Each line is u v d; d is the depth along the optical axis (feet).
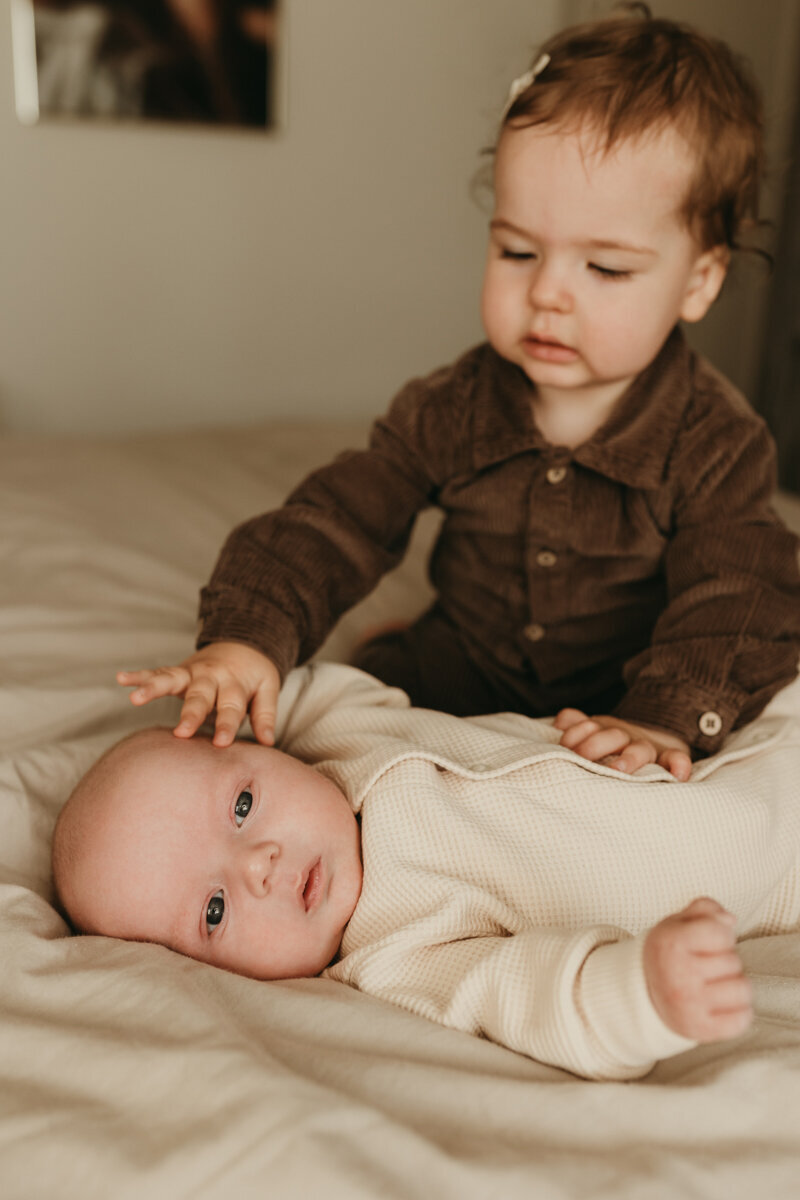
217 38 8.68
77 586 4.59
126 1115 1.78
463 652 3.74
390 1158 1.64
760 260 4.00
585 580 3.46
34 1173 1.70
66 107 8.43
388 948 2.35
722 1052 2.04
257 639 3.11
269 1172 1.62
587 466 3.36
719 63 3.17
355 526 3.53
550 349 3.15
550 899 2.48
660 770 2.72
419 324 10.16
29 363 8.98
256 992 2.16
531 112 3.00
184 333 9.37
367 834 2.60
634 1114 1.80
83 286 8.95
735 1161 1.72
